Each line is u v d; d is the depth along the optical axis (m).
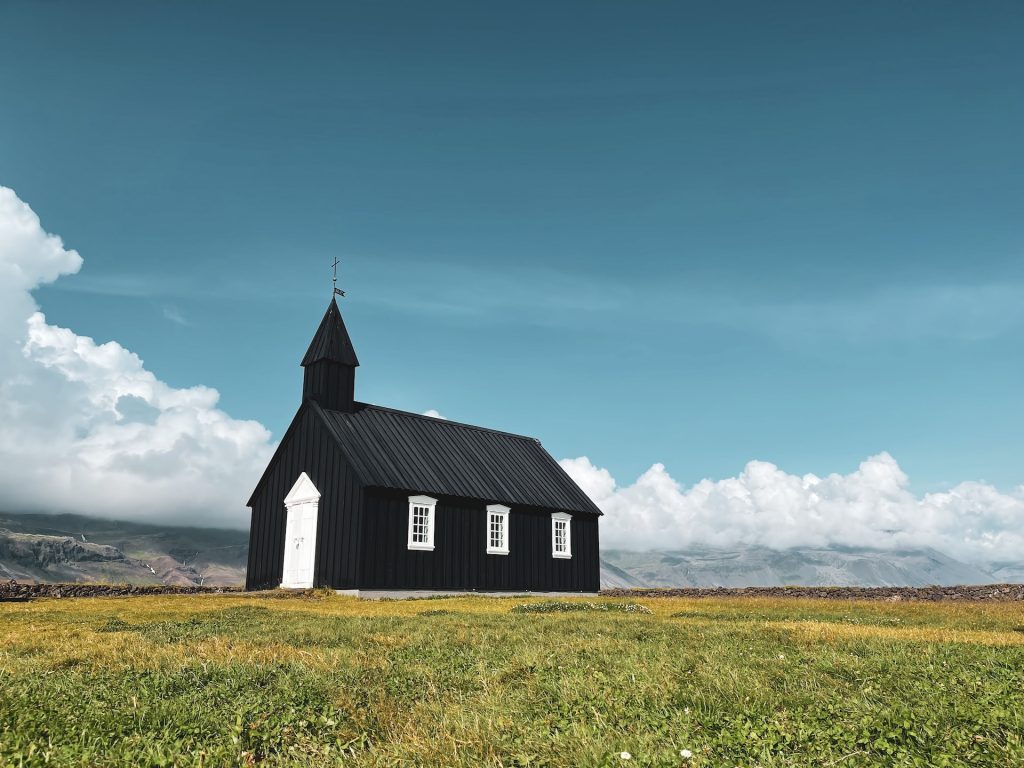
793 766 5.75
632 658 10.65
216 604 26.45
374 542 35.16
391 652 12.44
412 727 7.49
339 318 42.44
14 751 6.06
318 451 38.88
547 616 20.70
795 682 8.94
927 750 6.14
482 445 46.47
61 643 13.55
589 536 45.88
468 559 38.91
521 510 42.22
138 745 6.54
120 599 27.62
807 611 24.78
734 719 7.20
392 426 42.38
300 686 8.91
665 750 6.00
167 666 10.23
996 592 31.61
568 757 6.06
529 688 8.95
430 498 37.78
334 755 6.63
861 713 7.12
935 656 10.77
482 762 6.18
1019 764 5.65
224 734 7.12
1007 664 9.95
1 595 27.33
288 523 39.50
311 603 28.69
